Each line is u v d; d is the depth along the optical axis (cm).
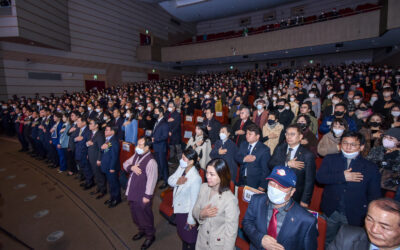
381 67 1249
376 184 193
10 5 1030
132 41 2042
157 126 432
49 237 298
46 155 637
